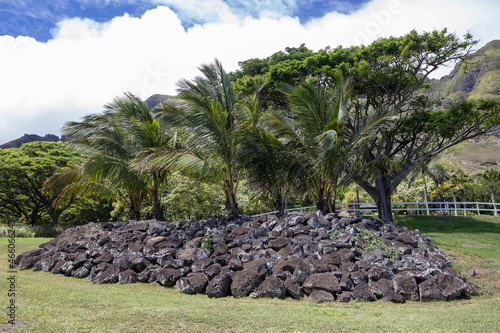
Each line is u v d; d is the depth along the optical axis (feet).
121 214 101.86
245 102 43.83
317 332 17.17
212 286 27.45
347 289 27.30
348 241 32.81
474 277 32.58
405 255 31.58
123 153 51.72
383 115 39.24
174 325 17.46
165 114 43.45
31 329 15.44
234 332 16.94
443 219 69.15
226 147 40.75
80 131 53.11
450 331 17.80
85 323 16.83
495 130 63.98
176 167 41.60
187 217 92.79
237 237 35.01
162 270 31.17
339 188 45.91
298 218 36.42
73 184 54.44
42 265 37.91
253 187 45.70
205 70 43.52
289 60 68.49
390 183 67.62
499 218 68.28
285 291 27.27
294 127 43.39
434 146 72.43
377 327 18.30
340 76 41.50
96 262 35.22
